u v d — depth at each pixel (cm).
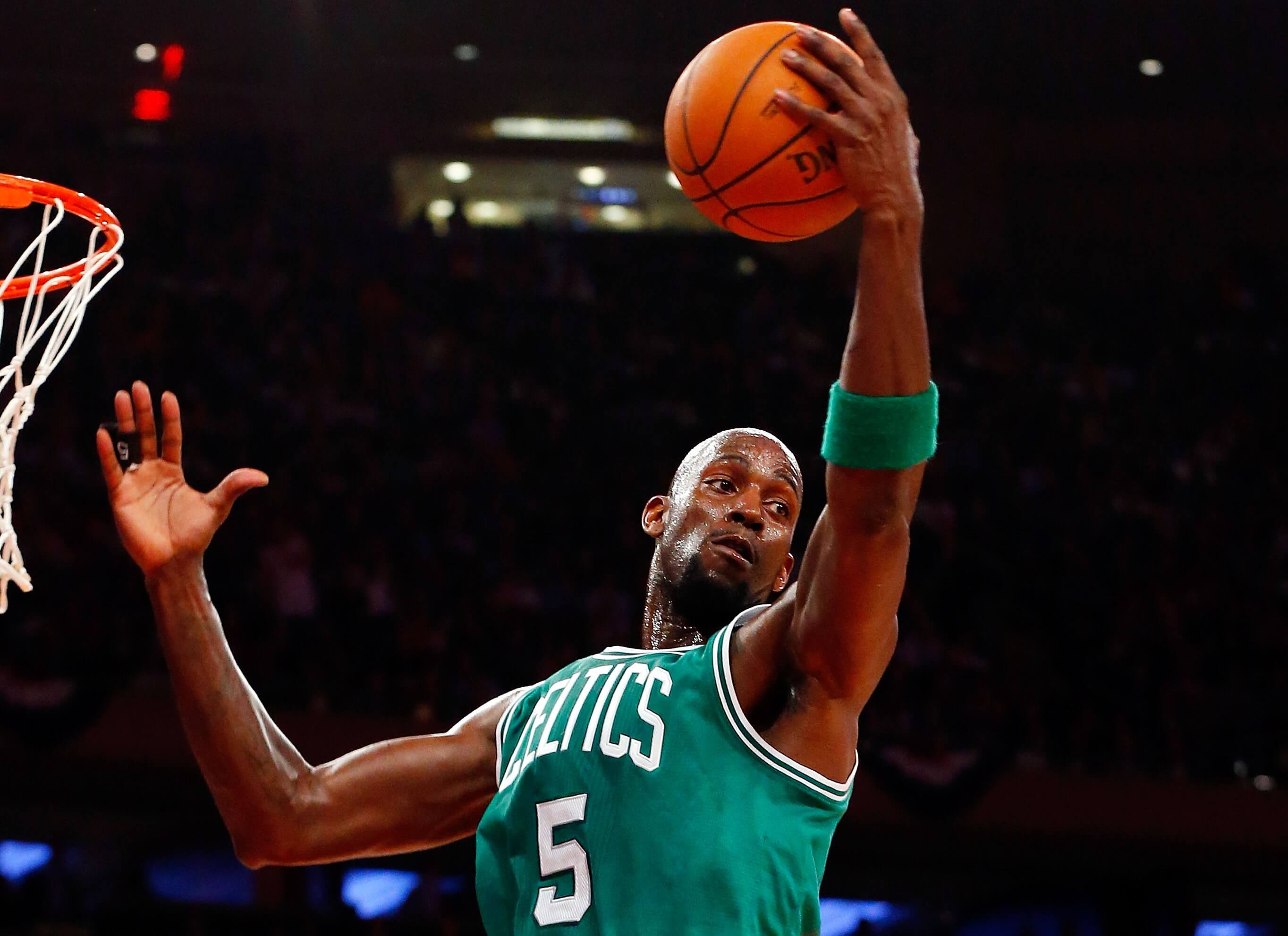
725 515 491
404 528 2141
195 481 2203
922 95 2933
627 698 445
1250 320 2803
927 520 2242
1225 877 1922
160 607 471
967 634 2127
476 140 2895
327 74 2834
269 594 1973
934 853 1919
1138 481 2402
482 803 507
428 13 2725
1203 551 2262
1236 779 1948
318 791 489
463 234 2727
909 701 1970
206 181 2762
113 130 2767
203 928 1800
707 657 443
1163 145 2962
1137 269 2955
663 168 2923
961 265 2959
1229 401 2608
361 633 1958
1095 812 1902
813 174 420
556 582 2119
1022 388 2597
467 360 2503
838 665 416
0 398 569
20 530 1967
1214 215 2970
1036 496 2345
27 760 1781
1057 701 2048
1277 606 2181
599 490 2289
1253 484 2423
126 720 1802
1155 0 2656
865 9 2680
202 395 2322
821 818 429
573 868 427
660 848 415
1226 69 2830
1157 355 2706
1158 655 2103
